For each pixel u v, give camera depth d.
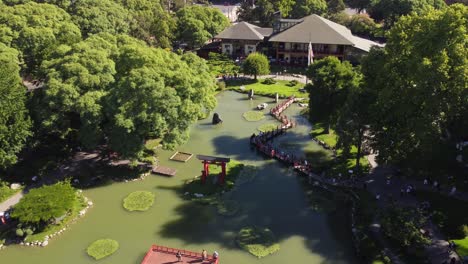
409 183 64.50
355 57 124.81
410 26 63.97
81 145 76.06
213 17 150.12
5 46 80.50
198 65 77.88
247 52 140.38
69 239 55.06
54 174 68.69
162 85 64.56
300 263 51.03
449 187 62.22
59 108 63.62
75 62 65.56
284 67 130.50
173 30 140.75
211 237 55.69
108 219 59.19
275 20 137.00
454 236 51.78
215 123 92.94
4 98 60.34
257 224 58.28
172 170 71.44
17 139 61.09
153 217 59.78
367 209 58.69
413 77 56.50
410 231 48.72
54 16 107.06
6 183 64.25
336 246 54.00
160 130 65.00
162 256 51.09
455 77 53.09
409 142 59.25
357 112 62.00
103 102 64.75
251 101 107.38
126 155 65.62
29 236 54.66
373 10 156.75
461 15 55.81
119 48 73.25
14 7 104.88
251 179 69.94
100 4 124.38
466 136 69.19
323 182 67.38
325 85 77.38
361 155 74.06
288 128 90.00
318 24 129.38
